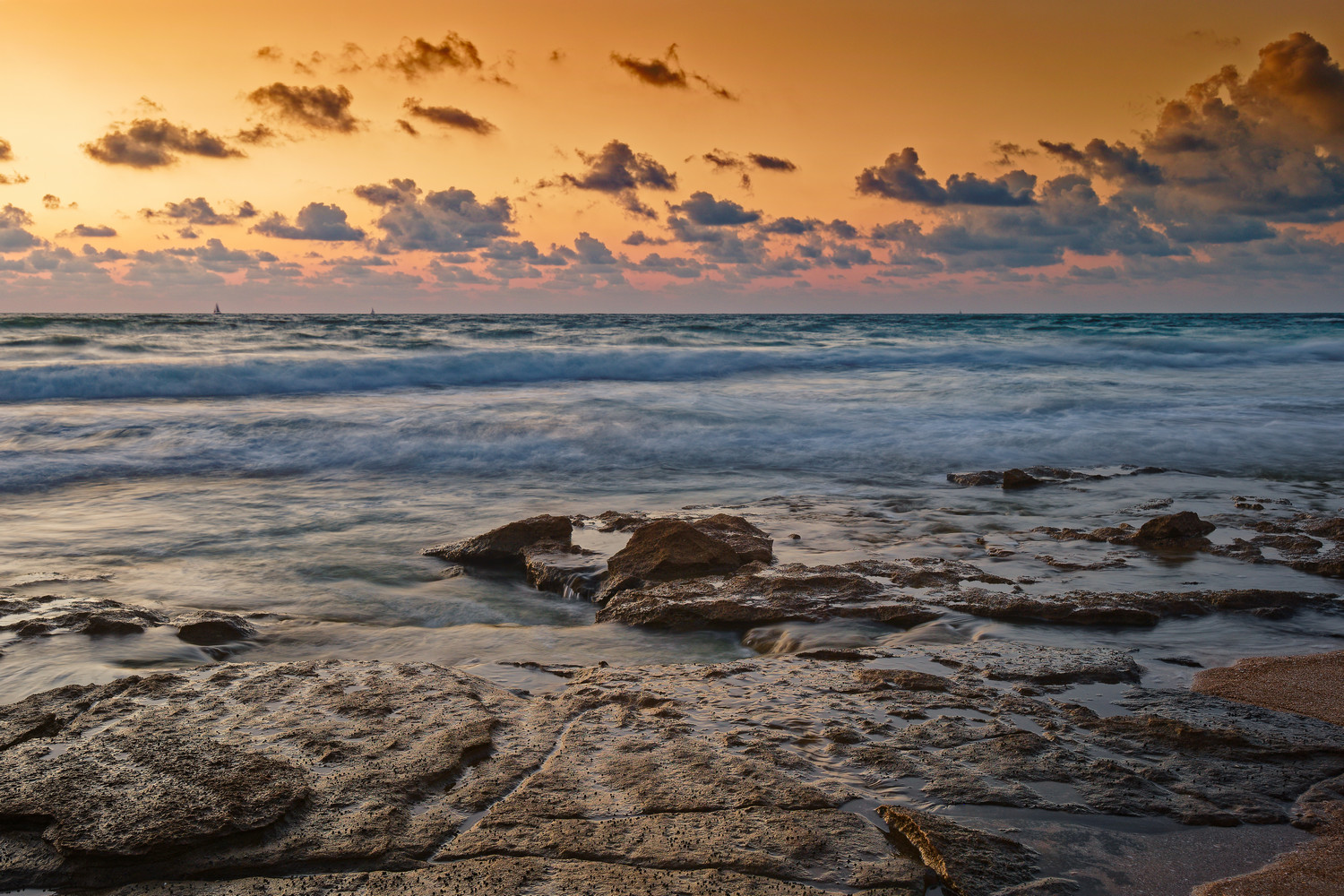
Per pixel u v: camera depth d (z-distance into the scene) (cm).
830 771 340
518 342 3278
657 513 892
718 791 318
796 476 1141
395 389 1977
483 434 1323
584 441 1305
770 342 3588
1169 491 1032
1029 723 393
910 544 772
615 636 560
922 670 469
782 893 255
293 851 275
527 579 705
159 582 667
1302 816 314
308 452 1211
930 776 337
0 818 290
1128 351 2919
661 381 2222
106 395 1752
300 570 709
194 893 256
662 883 259
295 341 3028
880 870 269
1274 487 1059
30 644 506
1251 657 495
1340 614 580
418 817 298
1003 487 1058
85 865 268
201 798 300
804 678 452
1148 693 436
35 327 3328
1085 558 725
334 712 388
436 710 392
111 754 338
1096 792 327
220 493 1006
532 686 453
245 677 434
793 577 644
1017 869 276
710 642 552
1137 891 268
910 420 1513
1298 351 2953
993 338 3900
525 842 281
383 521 879
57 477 1069
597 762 343
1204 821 309
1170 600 591
